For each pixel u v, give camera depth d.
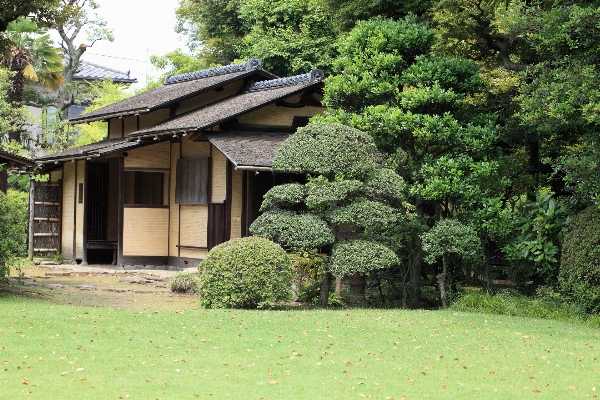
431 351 9.38
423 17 20.16
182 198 20.56
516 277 14.96
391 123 14.09
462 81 15.02
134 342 9.30
